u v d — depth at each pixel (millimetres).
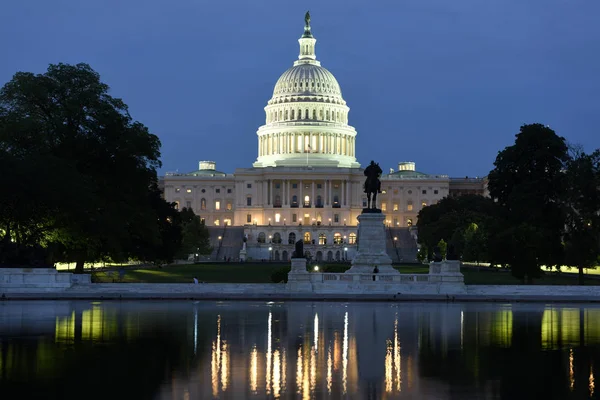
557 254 122500
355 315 69250
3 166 93875
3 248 92375
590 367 43594
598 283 124312
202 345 50062
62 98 110500
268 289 92938
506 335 55625
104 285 91688
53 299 85312
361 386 38594
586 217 119812
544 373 41906
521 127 131000
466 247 173875
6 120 104250
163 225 126438
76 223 100125
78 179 98750
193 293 89500
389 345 50719
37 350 47719
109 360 44562
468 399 36281
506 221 125625
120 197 111188
